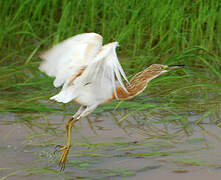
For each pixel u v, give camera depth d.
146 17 15.27
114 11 15.12
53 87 12.42
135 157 8.96
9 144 9.46
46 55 8.74
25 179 8.12
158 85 12.56
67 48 8.83
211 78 12.82
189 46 14.29
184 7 15.30
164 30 14.95
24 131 10.10
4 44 14.73
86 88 8.72
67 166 8.65
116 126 10.43
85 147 9.42
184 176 8.20
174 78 12.76
